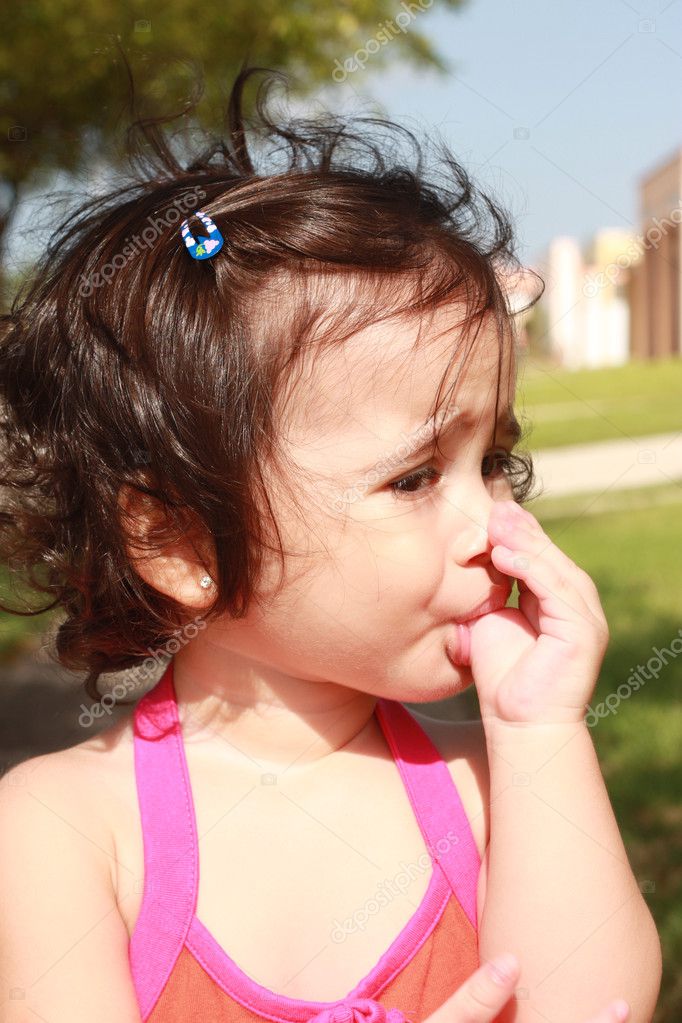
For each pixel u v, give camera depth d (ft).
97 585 5.04
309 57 21.36
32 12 18.75
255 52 20.81
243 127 6.44
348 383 4.42
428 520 4.50
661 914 8.76
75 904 4.26
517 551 4.64
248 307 4.60
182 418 4.64
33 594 6.14
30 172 18.86
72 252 5.58
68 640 5.45
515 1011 4.30
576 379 58.59
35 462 5.32
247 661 4.83
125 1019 4.13
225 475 4.52
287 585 4.49
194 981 4.32
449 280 4.61
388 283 4.55
